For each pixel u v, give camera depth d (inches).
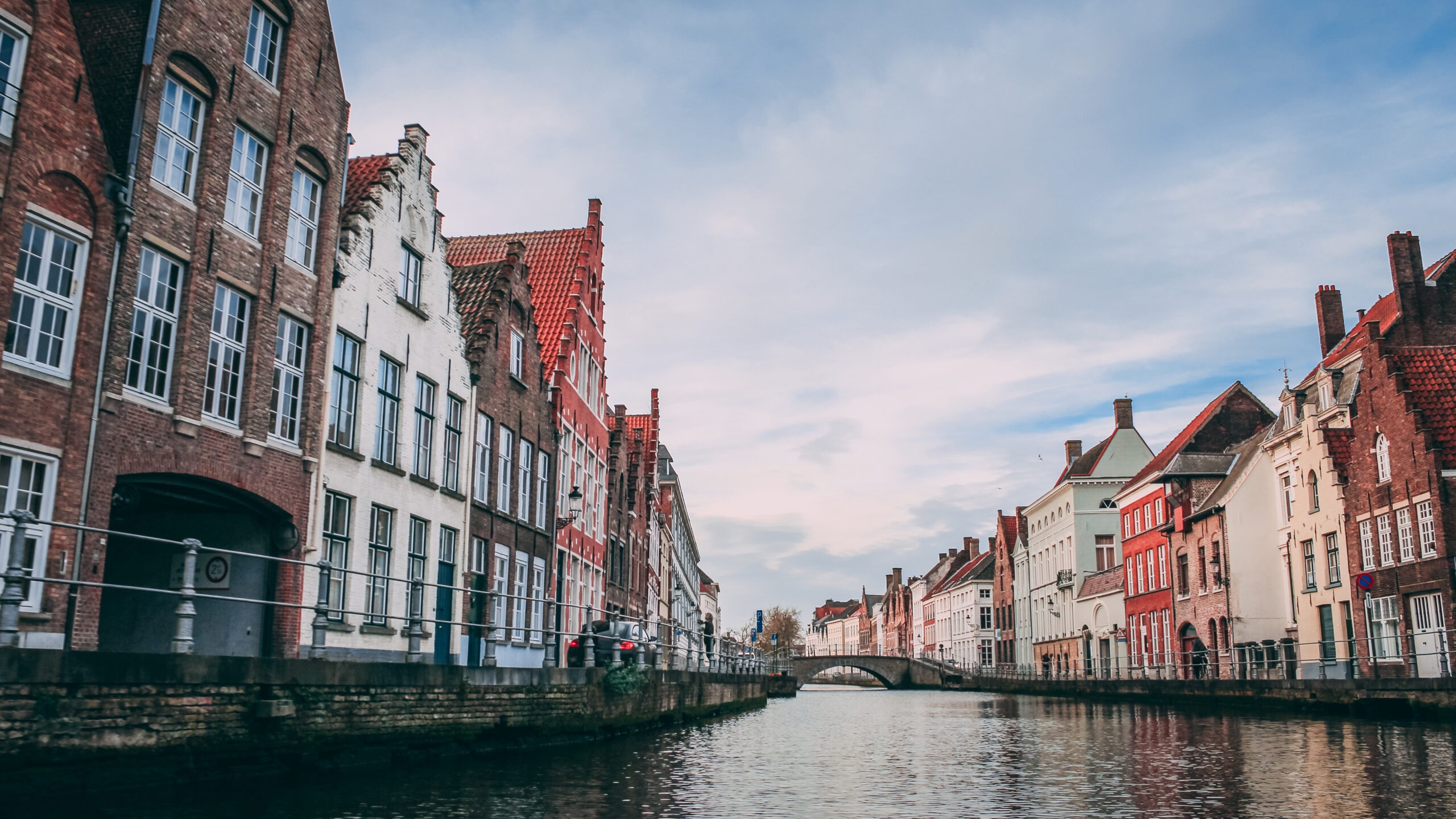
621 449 1637.6
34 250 497.4
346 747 536.1
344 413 743.7
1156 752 755.4
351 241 750.5
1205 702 1620.3
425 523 853.8
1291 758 689.6
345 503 738.8
